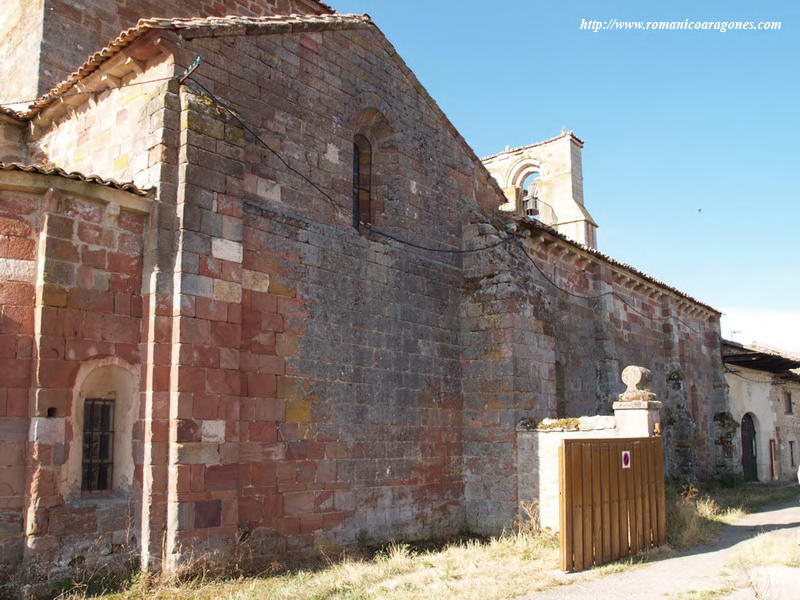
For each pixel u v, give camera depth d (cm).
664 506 1323
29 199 961
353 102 1414
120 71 1144
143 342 1015
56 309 942
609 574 1042
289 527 1148
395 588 956
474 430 1544
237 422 1068
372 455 1321
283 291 1198
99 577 930
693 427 2584
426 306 1508
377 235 1438
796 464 3819
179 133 1073
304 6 1816
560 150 3297
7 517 893
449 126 1673
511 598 902
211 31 1138
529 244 1884
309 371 1221
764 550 1184
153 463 974
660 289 2602
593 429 1399
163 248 1025
